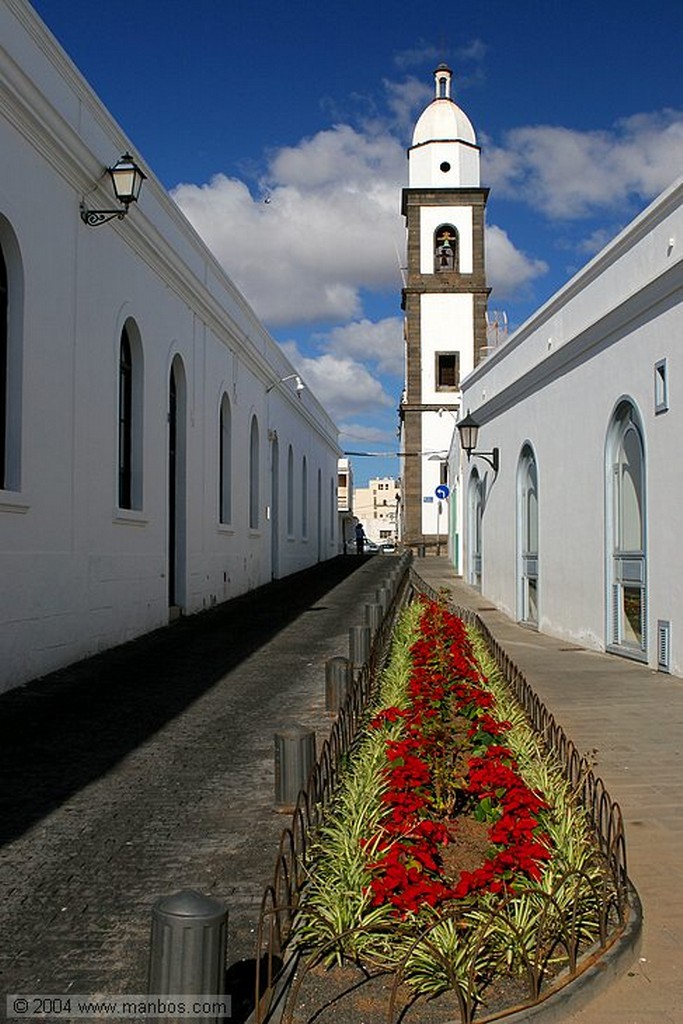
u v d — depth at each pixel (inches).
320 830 223.0
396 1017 162.1
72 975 179.2
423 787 239.1
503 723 298.2
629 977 183.0
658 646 511.8
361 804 235.0
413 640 532.4
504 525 852.0
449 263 2027.6
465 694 345.4
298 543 1435.8
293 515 1387.8
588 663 554.6
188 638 631.8
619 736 369.7
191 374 774.5
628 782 308.0
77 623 521.3
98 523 550.6
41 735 361.7
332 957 177.9
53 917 204.4
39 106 450.9
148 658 543.2
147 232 621.3
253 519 1085.1
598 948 186.4
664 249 491.8
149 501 650.2
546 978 175.8
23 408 449.4
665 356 494.6
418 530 1996.8
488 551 932.0
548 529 707.4
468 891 181.8
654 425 510.9
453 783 251.3
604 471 588.7
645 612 534.3
